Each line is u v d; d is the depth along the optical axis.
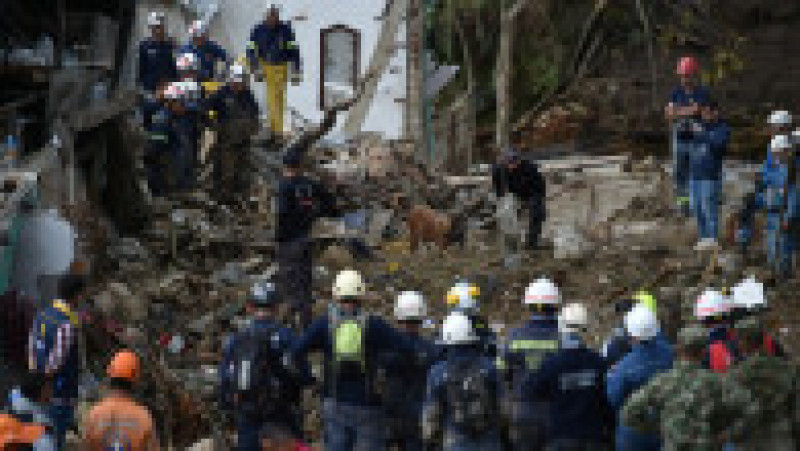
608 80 95.81
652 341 23.44
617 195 56.94
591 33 100.00
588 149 85.44
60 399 26.31
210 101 52.81
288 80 63.44
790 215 42.66
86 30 53.53
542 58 98.56
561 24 102.12
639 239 49.41
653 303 28.16
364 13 70.19
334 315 25.12
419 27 70.00
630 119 89.00
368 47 70.19
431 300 42.19
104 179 46.03
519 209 49.56
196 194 51.53
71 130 43.72
